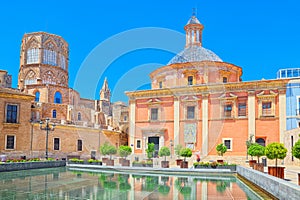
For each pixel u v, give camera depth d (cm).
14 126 2567
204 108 1692
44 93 3619
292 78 2394
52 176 1145
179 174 1305
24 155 2591
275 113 2412
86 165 1672
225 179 1145
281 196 627
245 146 2448
